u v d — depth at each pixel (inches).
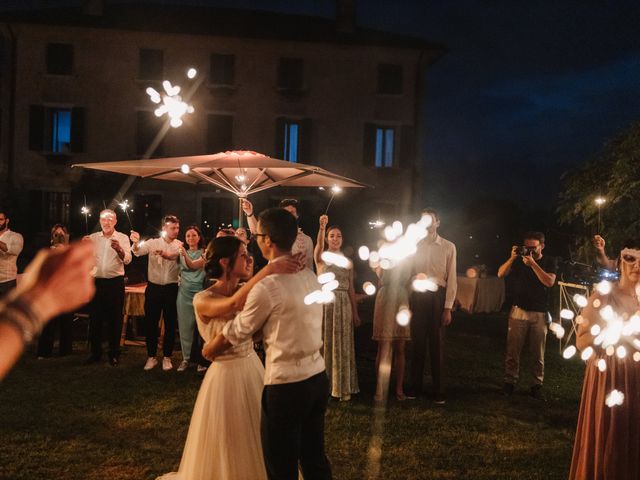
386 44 843.4
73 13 862.5
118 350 279.3
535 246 241.9
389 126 868.6
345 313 231.1
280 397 113.5
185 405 220.2
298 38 832.3
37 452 174.1
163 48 824.3
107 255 275.0
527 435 199.2
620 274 143.3
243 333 113.9
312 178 267.7
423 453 180.7
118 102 824.3
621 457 133.6
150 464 168.2
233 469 122.8
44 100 822.5
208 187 823.7
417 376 239.6
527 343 348.8
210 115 834.2
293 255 118.6
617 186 330.3
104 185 781.3
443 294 234.7
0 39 838.5
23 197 822.5
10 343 30.2
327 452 179.5
